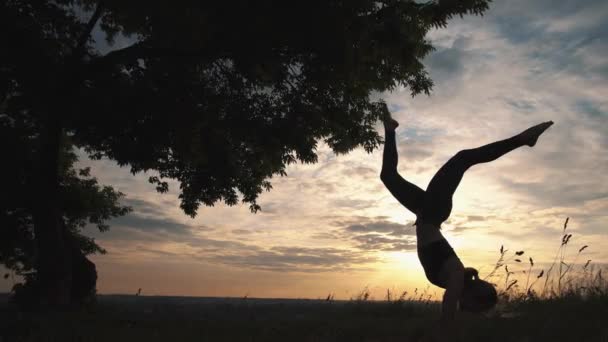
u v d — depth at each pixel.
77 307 12.27
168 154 14.19
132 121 11.87
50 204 13.17
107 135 12.21
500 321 5.61
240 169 14.54
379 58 11.24
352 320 8.14
